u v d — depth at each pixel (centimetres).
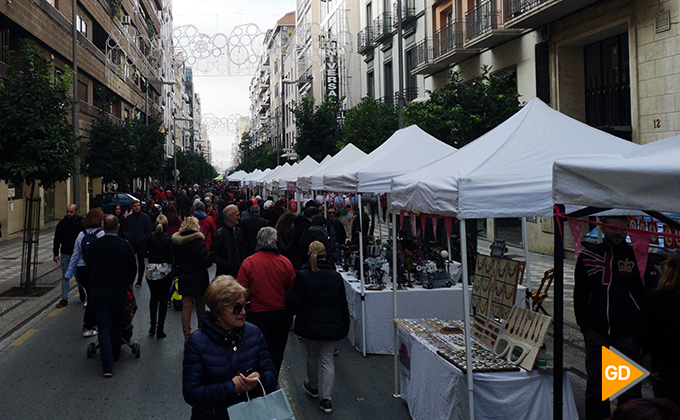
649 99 1260
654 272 421
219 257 745
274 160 5981
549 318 420
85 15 2927
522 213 408
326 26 4384
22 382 594
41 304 994
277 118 7700
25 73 1098
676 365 331
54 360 675
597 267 431
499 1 1872
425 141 849
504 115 1299
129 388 577
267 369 295
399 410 520
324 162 1517
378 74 3244
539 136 466
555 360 357
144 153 3412
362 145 2097
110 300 612
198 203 1129
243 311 288
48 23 2248
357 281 779
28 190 2447
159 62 1772
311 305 518
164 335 781
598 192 284
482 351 457
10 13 1867
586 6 1448
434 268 721
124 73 3625
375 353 697
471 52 2036
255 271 517
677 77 1182
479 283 533
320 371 639
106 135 2534
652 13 1239
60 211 2895
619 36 1431
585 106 1587
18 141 1069
